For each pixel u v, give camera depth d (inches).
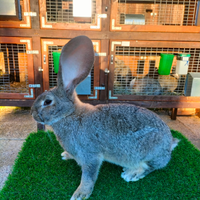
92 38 38.2
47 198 23.5
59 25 36.9
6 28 36.5
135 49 44.6
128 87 44.9
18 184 25.3
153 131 24.8
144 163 25.9
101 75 40.1
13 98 39.8
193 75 41.6
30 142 34.9
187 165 29.9
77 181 26.3
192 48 43.4
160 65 41.4
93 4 38.9
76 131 24.2
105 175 27.8
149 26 38.0
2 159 31.9
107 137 24.2
